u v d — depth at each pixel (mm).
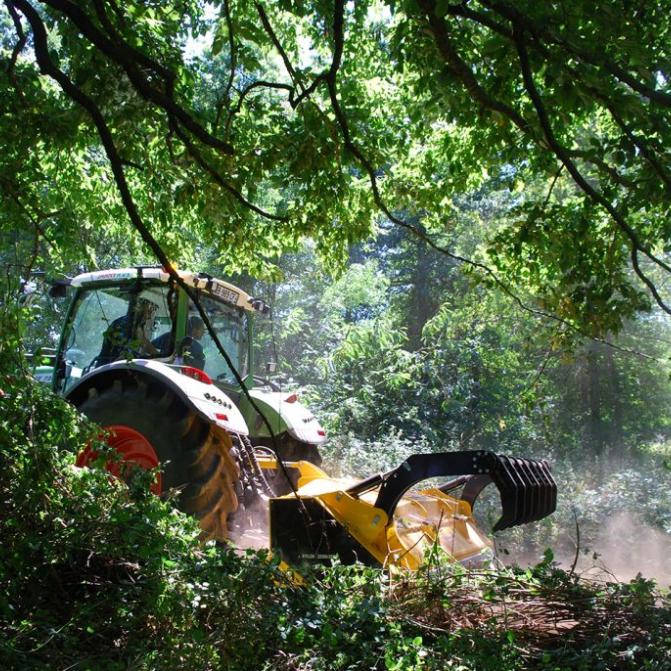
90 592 4430
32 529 4480
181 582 4094
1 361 4965
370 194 7727
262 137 6773
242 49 6812
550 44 4711
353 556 5672
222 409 6625
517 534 9812
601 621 4508
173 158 6605
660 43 5734
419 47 6016
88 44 6262
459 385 15609
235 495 6605
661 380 19062
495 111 6090
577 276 6934
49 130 6469
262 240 7730
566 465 15000
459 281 22203
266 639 4137
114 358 7621
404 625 4477
